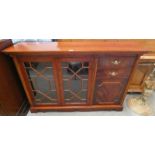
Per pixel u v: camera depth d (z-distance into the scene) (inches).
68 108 58.8
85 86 52.4
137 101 64.7
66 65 45.8
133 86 66.9
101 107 59.1
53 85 52.3
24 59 43.5
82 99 57.3
